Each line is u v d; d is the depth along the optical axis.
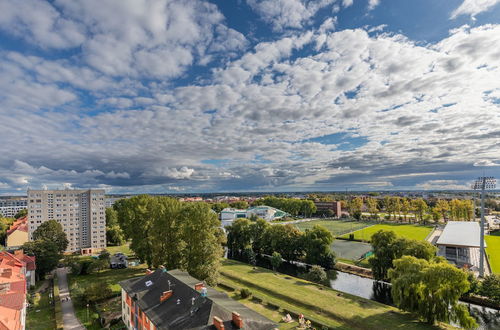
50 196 114.69
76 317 50.78
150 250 76.62
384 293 69.94
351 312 53.81
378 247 75.19
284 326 47.91
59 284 69.75
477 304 61.31
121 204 108.81
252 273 82.12
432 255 65.69
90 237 120.25
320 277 75.69
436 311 47.19
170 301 39.19
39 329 46.41
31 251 76.19
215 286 66.44
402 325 48.56
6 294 45.44
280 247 102.69
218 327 29.86
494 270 83.62
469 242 93.25
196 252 65.25
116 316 50.47
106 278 73.75
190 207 69.44
